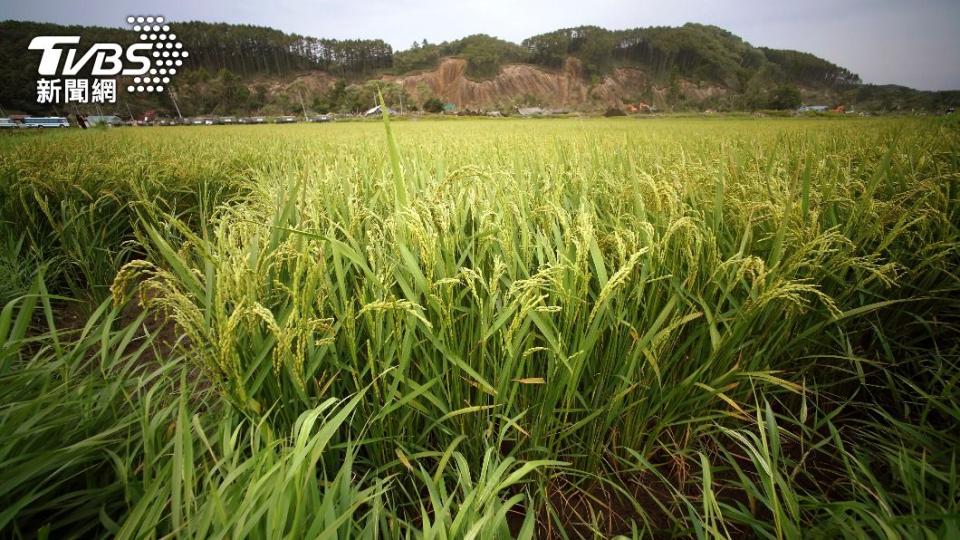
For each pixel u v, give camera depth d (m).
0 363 1.50
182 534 1.22
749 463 2.20
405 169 3.11
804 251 1.93
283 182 3.09
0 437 1.31
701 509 1.96
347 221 2.33
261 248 1.91
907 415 2.26
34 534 1.36
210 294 1.58
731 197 2.64
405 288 1.63
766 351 2.31
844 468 2.12
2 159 6.03
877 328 2.53
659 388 2.05
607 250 2.28
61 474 1.51
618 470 2.14
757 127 17.39
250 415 1.56
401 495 1.91
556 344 1.61
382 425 1.79
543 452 1.94
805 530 1.49
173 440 1.40
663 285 2.13
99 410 1.68
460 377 1.86
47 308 1.61
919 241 2.80
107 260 4.70
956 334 2.72
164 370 1.64
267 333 1.61
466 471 1.44
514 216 2.23
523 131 16.31
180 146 11.33
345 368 1.71
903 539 1.35
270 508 1.05
